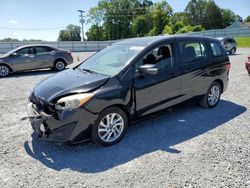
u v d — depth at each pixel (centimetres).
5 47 3291
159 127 474
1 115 554
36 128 378
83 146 401
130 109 418
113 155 373
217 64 569
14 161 357
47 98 376
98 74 423
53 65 1287
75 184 306
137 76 423
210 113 550
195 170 331
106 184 305
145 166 343
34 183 308
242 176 318
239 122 497
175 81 479
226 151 380
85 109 367
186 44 512
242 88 789
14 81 1001
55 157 369
